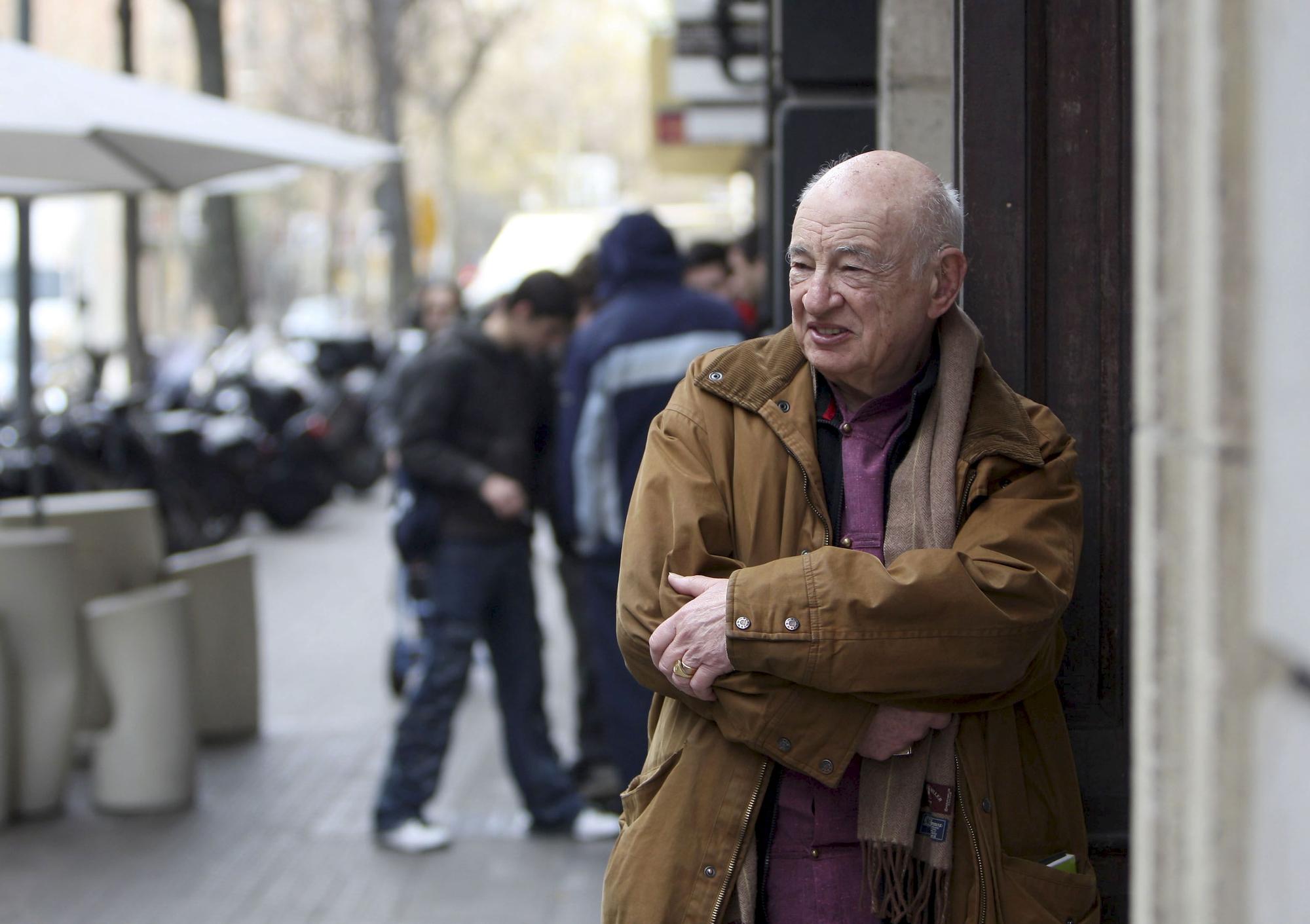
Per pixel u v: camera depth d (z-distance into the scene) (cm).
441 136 3681
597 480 518
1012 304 287
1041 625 216
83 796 634
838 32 396
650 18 3078
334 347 1814
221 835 582
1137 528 145
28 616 595
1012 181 286
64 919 496
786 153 396
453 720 569
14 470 999
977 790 225
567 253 1841
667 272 521
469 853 562
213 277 1880
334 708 790
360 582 1219
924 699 217
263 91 3591
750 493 230
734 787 226
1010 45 285
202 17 1587
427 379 548
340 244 3941
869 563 214
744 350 240
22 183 661
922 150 326
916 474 229
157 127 557
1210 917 127
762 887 230
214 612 718
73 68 605
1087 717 287
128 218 1263
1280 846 117
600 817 578
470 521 555
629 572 231
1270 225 118
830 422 236
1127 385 287
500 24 3014
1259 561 120
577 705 631
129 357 1262
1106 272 287
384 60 2569
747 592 215
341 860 554
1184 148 132
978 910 223
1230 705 125
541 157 5519
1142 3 142
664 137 1415
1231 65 123
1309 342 112
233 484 1328
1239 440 124
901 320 226
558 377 620
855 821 229
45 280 2622
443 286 905
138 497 700
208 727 718
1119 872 284
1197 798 130
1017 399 238
